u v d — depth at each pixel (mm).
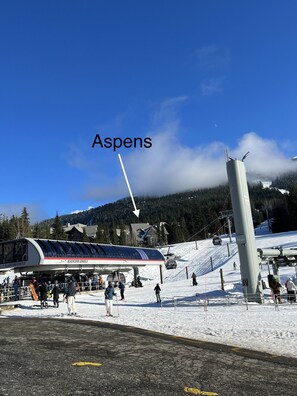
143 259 54969
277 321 15516
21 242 38719
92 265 45125
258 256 24922
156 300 29453
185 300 26812
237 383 7438
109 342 11891
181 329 14438
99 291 41750
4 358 9367
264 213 167500
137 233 172750
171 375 7965
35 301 30562
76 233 145250
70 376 7707
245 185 25594
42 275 42594
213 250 80438
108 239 139375
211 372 8258
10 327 15680
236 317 17312
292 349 10633
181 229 147250
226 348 10914
